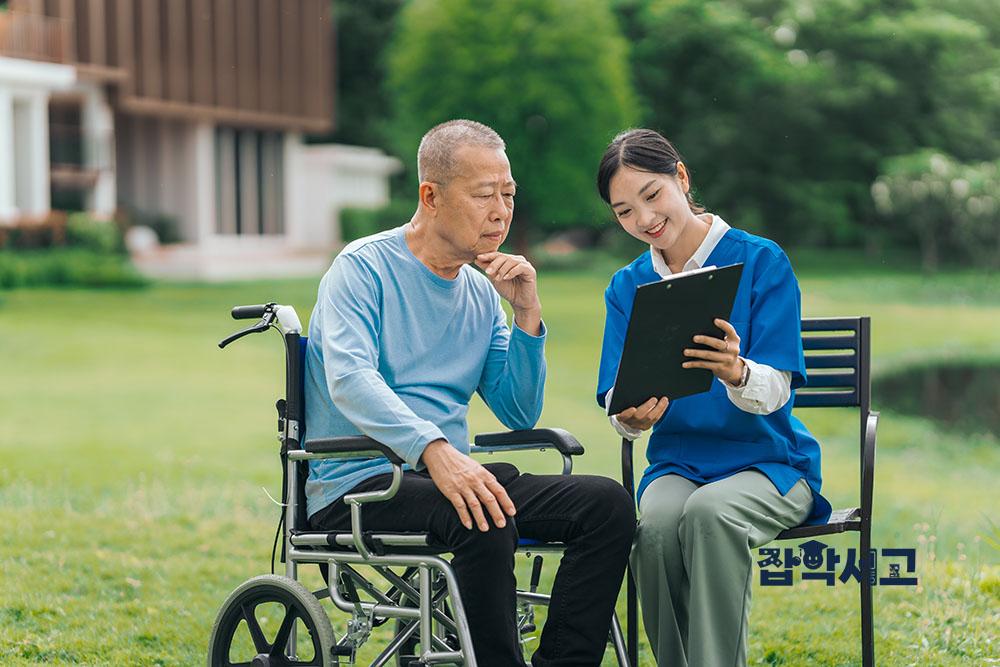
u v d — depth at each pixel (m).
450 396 4.99
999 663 5.66
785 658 5.89
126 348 22.59
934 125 59.44
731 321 5.05
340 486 4.73
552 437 5.00
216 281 36.00
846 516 5.01
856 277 44.97
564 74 44.69
